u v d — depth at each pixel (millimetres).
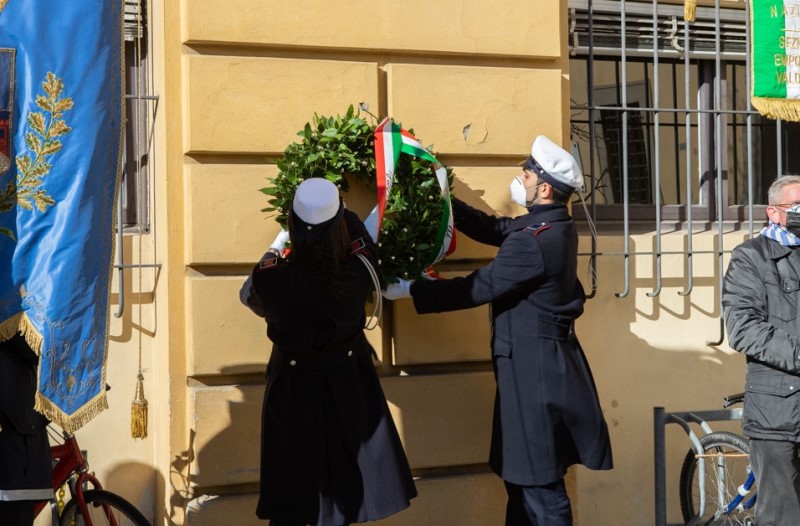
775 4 5012
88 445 4363
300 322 3463
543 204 4008
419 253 3959
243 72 4098
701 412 4500
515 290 3857
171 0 4070
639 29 5176
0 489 3295
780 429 3764
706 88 5406
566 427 3918
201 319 4074
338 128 3959
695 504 4957
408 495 3551
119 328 4395
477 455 4426
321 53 4242
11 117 3467
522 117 4480
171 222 4082
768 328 3762
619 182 5215
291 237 3396
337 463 3520
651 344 5000
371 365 3688
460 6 4387
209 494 4117
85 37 3533
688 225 4938
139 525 3916
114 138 3578
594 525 4922
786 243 3879
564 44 4613
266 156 4156
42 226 3465
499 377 3973
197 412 4066
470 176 4418
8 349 3463
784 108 5031
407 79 4320
